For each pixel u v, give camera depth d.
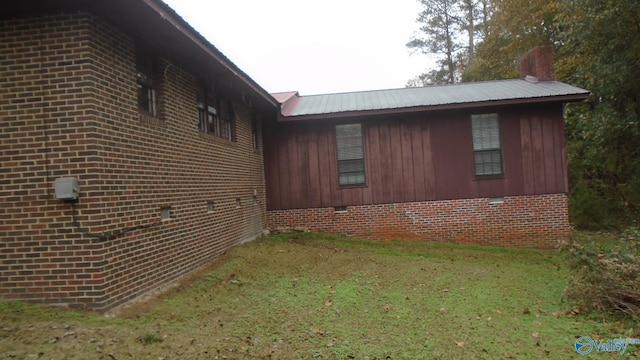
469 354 4.04
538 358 3.99
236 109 9.86
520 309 5.54
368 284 6.66
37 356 3.35
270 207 12.02
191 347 3.85
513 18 19.66
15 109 4.71
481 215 11.30
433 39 30.91
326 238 11.20
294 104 12.87
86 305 4.60
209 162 8.08
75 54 4.67
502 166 11.28
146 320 4.57
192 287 6.07
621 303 5.16
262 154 11.95
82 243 4.63
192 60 6.94
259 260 8.01
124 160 5.25
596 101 15.14
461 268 8.15
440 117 11.41
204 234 7.68
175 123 6.72
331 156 11.80
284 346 4.07
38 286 4.65
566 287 6.12
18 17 4.74
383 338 4.38
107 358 3.44
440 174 11.41
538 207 11.20
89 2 4.65
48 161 4.67
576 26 13.55
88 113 4.64
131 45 5.55
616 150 14.95
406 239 11.47
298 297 5.80
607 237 12.22
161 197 6.14
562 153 11.17
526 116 11.24
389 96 13.07
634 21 12.64
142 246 5.54
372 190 11.62
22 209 4.68
